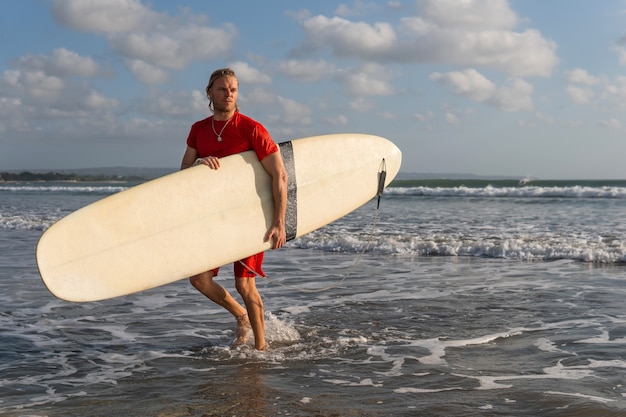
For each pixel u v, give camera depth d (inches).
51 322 199.0
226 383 134.1
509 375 136.6
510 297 229.6
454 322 192.2
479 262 324.8
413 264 320.8
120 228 152.1
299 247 395.9
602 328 178.9
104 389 131.0
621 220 529.0
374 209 736.3
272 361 152.3
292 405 119.0
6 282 275.9
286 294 244.8
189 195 157.9
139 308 220.7
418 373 139.6
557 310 205.5
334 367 146.0
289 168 171.9
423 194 1098.1
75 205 907.4
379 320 196.9
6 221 597.6
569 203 798.5
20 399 125.0
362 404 119.0
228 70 156.5
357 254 363.3
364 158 186.4
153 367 147.9
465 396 122.5
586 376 134.4
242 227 160.1
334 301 229.1
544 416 110.3
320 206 175.5
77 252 146.8
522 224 507.5
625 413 110.8
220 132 159.8
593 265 305.6
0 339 176.9
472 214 637.9
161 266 154.7
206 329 188.4
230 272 302.5
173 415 114.7
